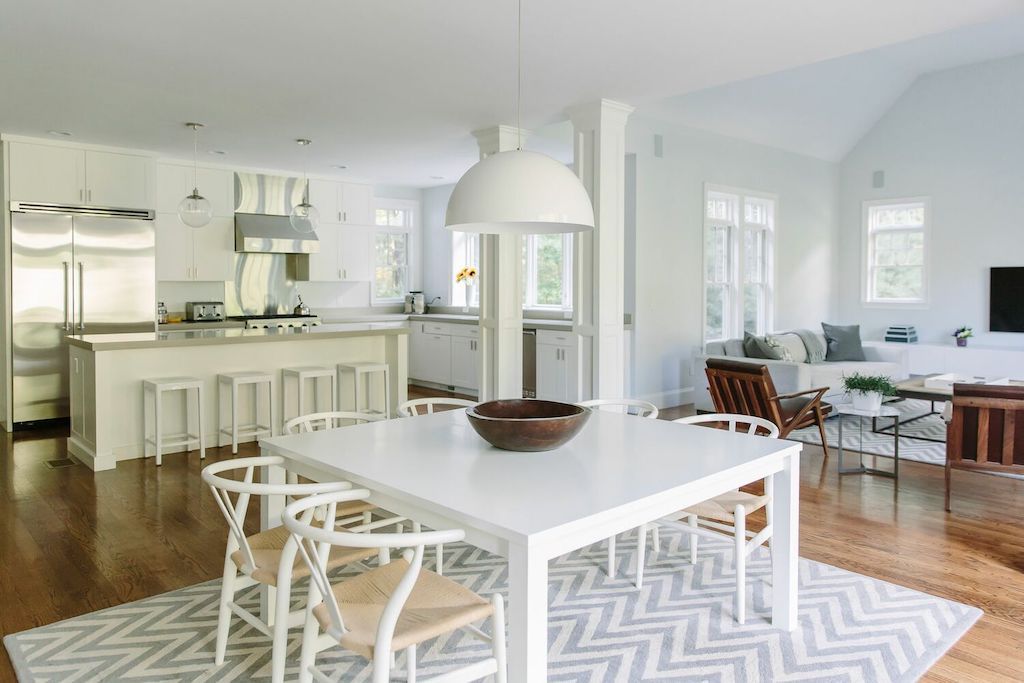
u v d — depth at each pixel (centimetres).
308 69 405
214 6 314
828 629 261
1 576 307
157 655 241
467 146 626
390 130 562
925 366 834
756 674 231
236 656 242
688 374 745
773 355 668
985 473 477
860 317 925
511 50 374
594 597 288
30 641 251
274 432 562
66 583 300
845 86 776
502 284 553
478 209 227
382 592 199
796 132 823
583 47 370
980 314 826
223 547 341
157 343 494
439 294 922
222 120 527
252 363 559
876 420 652
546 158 235
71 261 609
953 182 837
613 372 503
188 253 705
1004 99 795
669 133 705
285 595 202
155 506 400
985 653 244
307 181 779
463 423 295
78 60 388
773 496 265
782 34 352
